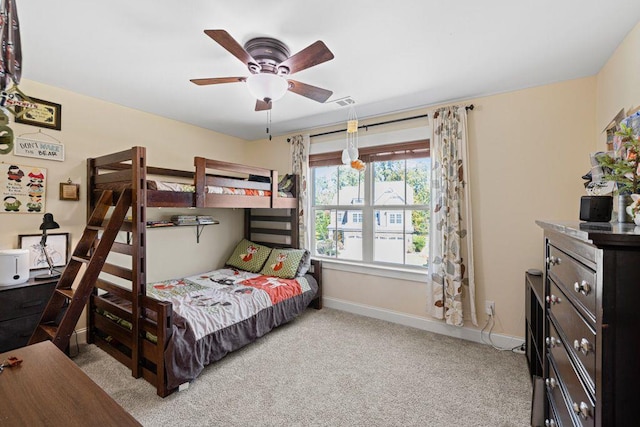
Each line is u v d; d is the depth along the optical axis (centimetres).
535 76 236
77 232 276
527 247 261
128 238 311
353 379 221
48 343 117
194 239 379
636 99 164
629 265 75
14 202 241
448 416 182
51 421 75
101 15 161
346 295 367
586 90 237
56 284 235
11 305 213
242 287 310
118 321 248
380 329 312
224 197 294
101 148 290
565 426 113
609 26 169
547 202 252
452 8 156
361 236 362
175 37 183
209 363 233
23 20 164
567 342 110
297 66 183
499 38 183
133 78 241
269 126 379
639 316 75
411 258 329
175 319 220
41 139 254
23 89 243
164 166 343
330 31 176
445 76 237
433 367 238
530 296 215
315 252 399
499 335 273
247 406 191
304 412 186
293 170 397
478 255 282
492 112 274
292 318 328
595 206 122
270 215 425
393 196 340
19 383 90
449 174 285
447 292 287
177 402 194
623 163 114
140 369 218
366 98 284
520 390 208
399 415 183
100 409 80
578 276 99
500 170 271
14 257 220
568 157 243
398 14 161
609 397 77
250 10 157
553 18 163
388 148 332
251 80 187
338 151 369
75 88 262
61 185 265
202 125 376
